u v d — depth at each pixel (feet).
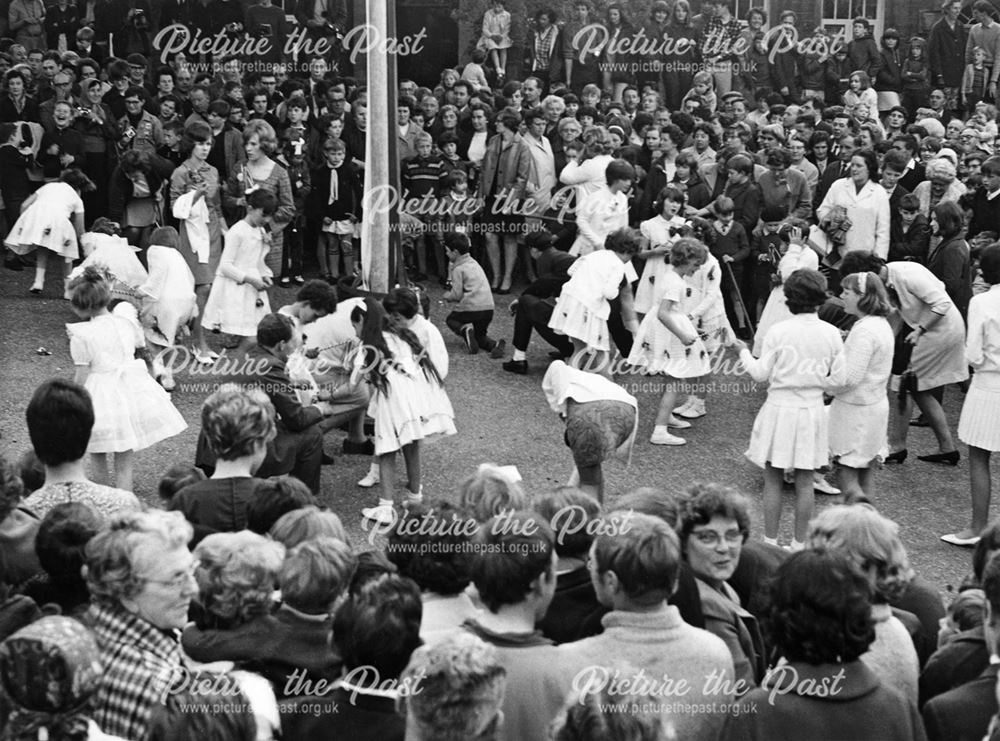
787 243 44.80
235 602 15.67
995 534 17.49
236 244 39.47
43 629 12.25
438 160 50.39
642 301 42.39
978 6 66.33
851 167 43.86
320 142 49.98
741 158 45.98
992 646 15.33
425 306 36.06
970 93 66.80
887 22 70.74
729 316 46.52
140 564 15.05
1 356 40.60
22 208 46.16
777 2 69.56
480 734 12.37
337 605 15.98
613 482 34.63
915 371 36.17
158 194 47.29
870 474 31.68
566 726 11.97
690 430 38.78
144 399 30.48
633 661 15.11
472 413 39.01
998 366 30.25
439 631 16.08
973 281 42.70
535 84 55.16
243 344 40.14
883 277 34.94
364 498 32.86
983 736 14.55
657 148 49.57
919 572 30.25
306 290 31.86
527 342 42.24
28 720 12.00
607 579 15.37
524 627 15.30
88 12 62.44
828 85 64.13
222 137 49.24
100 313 30.25
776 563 20.18
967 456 37.63
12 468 18.62
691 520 18.34
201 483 22.11
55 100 50.75
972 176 46.80
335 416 33.53
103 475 30.35
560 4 61.46
